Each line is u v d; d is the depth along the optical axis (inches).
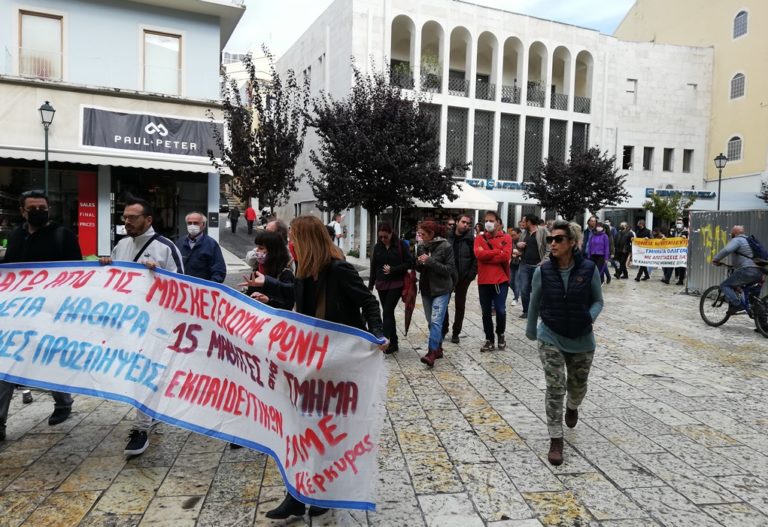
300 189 1288.1
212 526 118.6
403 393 215.0
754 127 1316.4
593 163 960.9
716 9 1414.9
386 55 1058.7
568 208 982.4
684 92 1391.5
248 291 178.1
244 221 1521.9
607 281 631.8
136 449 152.3
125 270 156.1
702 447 163.3
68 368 151.7
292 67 1401.3
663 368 256.7
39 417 185.6
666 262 630.5
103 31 612.4
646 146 1362.0
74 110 575.2
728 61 1374.3
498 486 138.2
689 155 1423.5
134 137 595.2
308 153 1233.4
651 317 402.3
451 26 1121.4
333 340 119.0
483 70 1261.1
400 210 766.5
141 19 627.5
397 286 271.3
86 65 607.2
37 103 561.6
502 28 1170.6
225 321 139.1
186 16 647.1
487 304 286.0
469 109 1147.9
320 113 710.5
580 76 1360.7
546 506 128.1
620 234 692.7
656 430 177.0
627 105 1337.4
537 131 1235.2
